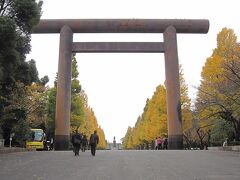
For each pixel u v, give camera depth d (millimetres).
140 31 40844
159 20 40719
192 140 56688
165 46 40062
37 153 24531
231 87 29375
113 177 10305
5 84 25562
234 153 23641
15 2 20047
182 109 45781
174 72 39406
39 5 22547
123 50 39781
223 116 31812
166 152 25734
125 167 13461
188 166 13891
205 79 35281
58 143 37781
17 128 35156
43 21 40281
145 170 12305
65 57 39531
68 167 13477
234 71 27891
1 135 34625
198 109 33812
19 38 20375
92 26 40375
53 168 13062
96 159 18094
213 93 31703
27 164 14797
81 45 40031
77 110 46688
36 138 42438
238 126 31938
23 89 29922
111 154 23359
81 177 10320
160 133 49312
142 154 23016
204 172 11648
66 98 38719
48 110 46719
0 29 18250
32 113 42438
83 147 28484
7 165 14289
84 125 58344
